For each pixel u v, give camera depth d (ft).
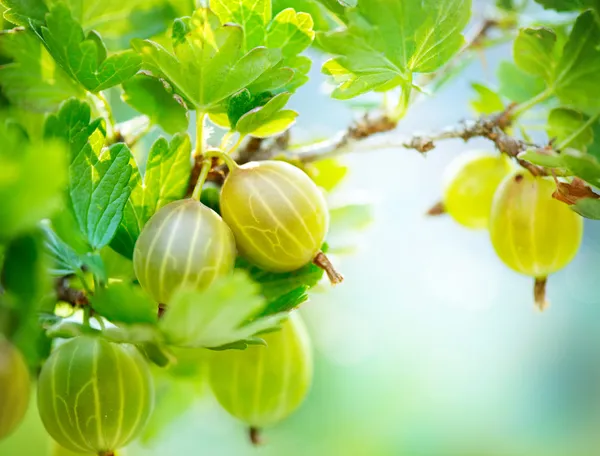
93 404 0.80
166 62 0.81
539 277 0.90
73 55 0.82
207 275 0.78
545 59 0.90
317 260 0.83
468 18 0.85
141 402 0.82
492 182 0.95
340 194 0.99
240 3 0.84
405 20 0.83
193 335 0.74
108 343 0.82
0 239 0.68
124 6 0.87
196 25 0.80
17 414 0.75
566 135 0.91
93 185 0.80
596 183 0.83
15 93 0.85
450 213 0.98
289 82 0.83
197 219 0.79
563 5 0.90
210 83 0.81
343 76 0.86
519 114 0.91
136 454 1.34
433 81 1.01
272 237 0.81
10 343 0.74
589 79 0.89
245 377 0.89
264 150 0.92
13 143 0.71
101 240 0.79
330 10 0.85
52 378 0.81
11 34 0.84
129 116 1.00
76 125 0.79
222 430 1.47
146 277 0.78
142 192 0.82
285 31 0.85
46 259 0.73
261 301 0.74
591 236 1.86
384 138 0.91
